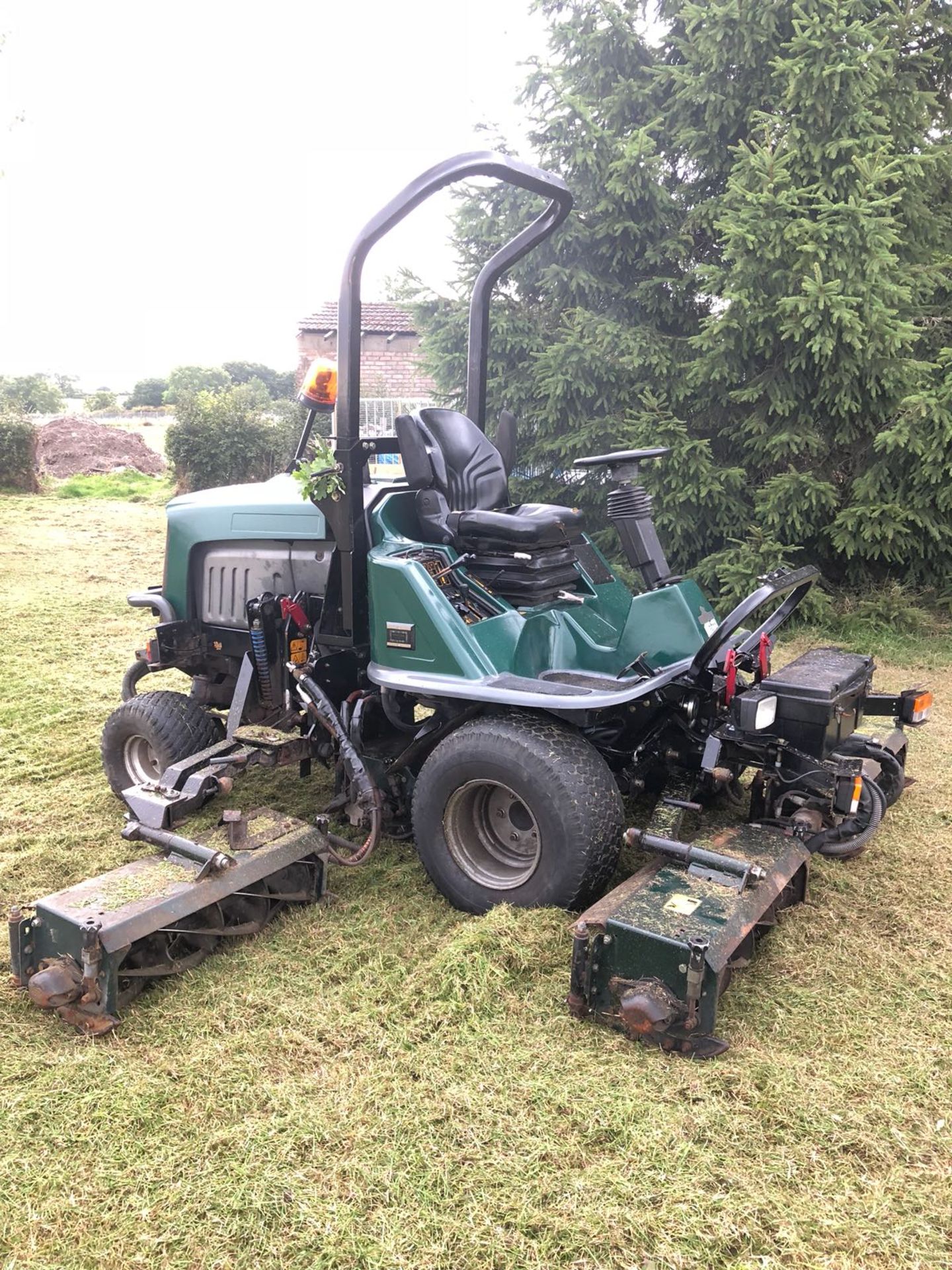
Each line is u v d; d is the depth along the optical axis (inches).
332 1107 83.0
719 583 291.4
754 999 99.2
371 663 132.5
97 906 99.0
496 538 132.6
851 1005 98.3
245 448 600.7
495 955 103.1
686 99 276.5
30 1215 72.1
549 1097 83.4
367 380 721.0
